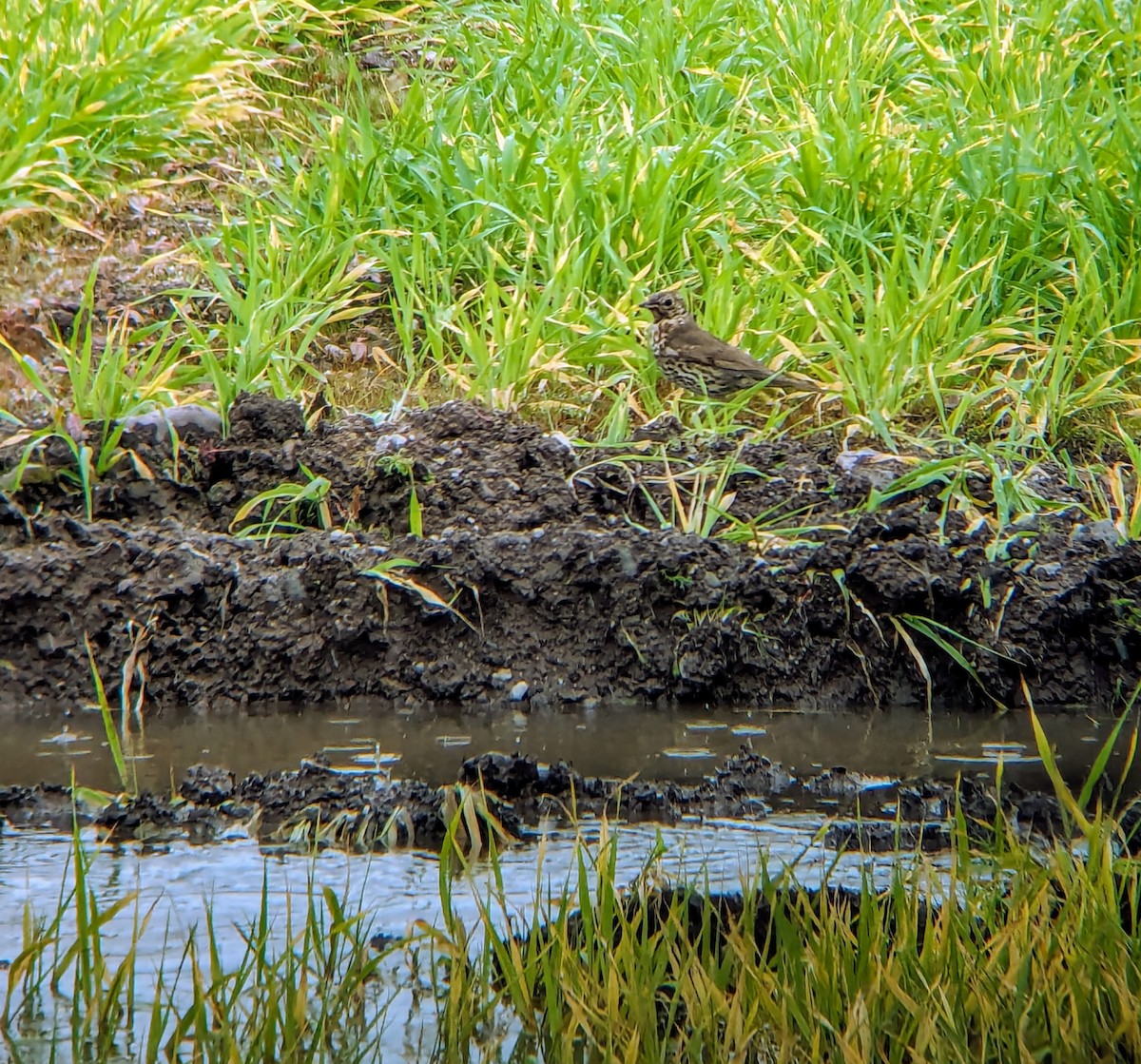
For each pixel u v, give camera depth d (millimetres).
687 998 8891
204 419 18266
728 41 28062
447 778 13195
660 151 23531
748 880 10914
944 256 23312
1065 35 28328
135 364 20234
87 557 16219
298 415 18609
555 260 22031
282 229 23000
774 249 23188
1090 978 8820
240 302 20438
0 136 23188
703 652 16062
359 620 16094
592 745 14359
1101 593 16750
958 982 8820
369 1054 8734
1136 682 16391
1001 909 10156
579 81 26969
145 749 14031
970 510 17781
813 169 23594
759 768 13398
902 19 27625
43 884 10859
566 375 20469
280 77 27453
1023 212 23516
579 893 9914
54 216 23156
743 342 21359
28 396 19641
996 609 16562
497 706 15773
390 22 30609
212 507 17750
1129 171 23719
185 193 24812
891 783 13258
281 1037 8766
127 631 15883
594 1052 8711
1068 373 21422
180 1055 8656
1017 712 15938
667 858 11445
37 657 15789
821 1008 8812
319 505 17531
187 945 9016
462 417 19047
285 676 15906
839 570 16594
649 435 19266
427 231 22984
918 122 26719
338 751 14023
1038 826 12242
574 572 16422
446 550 16484
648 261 22938
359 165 23844
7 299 21406
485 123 25469
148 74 25266
